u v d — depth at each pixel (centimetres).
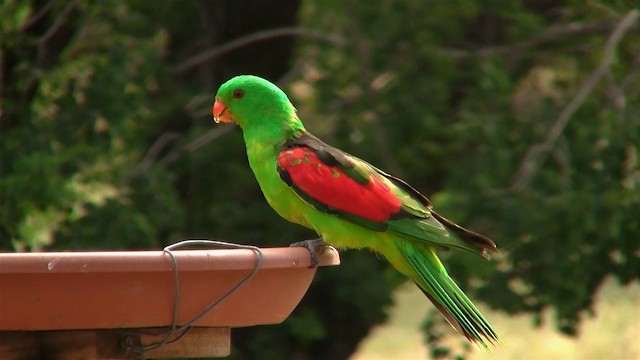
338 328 1498
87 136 1186
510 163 1329
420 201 703
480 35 1489
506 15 1357
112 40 1223
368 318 1434
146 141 1416
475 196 1262
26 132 1145
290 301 553
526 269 1266
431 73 1378
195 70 1445
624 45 1357
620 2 1259
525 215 1227
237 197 1426
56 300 479
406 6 1369
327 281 1420
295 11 1450
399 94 1363
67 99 1178
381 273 1395
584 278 1245
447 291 674
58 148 1174
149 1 1249
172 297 499
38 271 465
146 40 1276
